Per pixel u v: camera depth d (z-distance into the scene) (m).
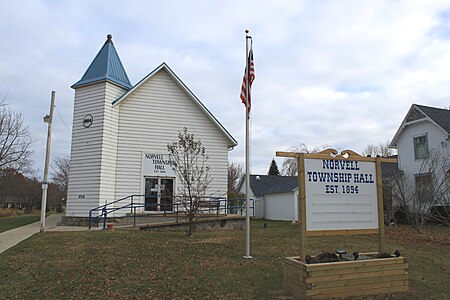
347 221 7.48
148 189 20.86
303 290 6.50
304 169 7.30
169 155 19.30
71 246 11.63
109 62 21.14
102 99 19.98
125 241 12.68
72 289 7.36
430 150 24.61
